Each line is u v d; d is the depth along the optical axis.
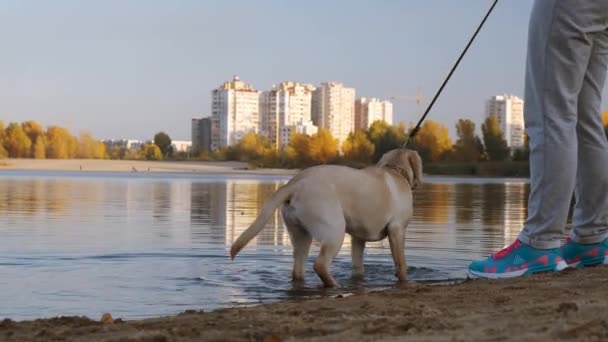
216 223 13.32
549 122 5.12
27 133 134.50
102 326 3.68
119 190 29.36
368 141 106.62
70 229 11.77
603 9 5.00
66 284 6.50
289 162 116.00
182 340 3.28
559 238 5.28
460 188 36.75
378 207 6.57
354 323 3.54
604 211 5.43
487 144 96.94
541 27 5.10
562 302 3.74
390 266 7.66
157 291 6.13
